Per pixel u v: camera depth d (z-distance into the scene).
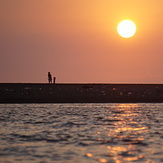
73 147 70.94
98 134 84.38
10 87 194.88
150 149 69.31
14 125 98.62
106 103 171.50
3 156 64.44
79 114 124.38
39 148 70.06
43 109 141.25
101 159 62.69
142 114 125.69
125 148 70.19
